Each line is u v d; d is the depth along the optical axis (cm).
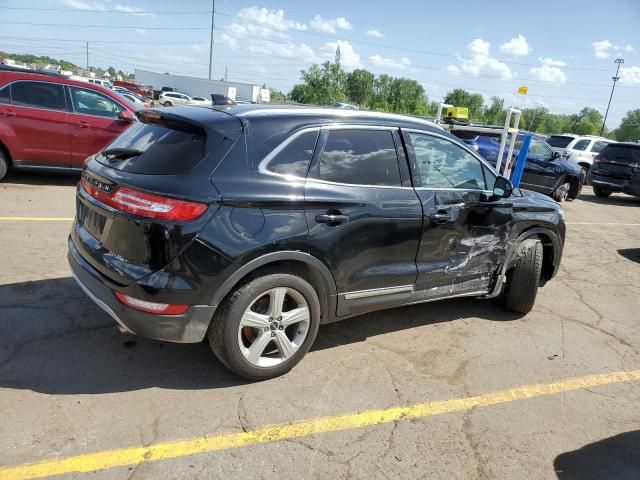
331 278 341
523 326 481
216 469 259
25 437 264
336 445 287
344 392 337
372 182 359
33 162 812
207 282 292
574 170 1352
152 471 253
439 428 312
